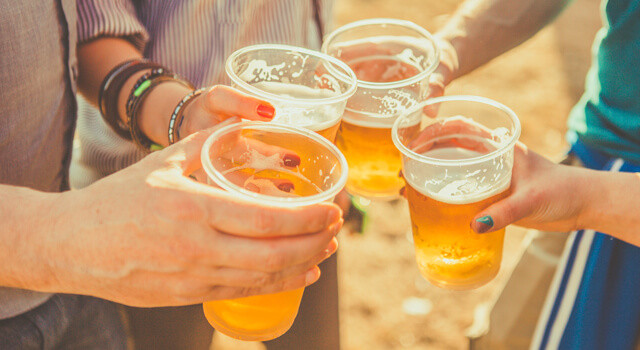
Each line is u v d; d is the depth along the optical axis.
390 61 0.98
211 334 1.26
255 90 0.83
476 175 0.82
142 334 1.22
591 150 1.13
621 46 1.03
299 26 1.19
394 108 0.91
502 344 1.33
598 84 1.10
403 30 0.97
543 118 2.56
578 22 3.30
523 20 1.10
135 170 0.75
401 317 1.75
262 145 0.78
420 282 1.86
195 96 0.93
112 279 0.76
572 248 1.13
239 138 0.78
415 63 0.98
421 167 0.83
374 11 3.24
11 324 0.95
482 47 1.10
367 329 1.71
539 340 1.17
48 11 0.90
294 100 0.82
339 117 0.86
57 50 0.93
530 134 2.46
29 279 0.78
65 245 0.75
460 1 3.40
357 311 1.76
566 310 1.14
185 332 1.22
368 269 1.88
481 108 0.90
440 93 1.02
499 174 0.83
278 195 0.79
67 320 1.00
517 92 2.71
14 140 0.90
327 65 0.88
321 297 1.23
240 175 0.79
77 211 0.75
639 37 1.00
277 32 1.16
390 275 1.87
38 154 0.93
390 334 1.71
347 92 0.84
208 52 1.11
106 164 1.16
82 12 1.00
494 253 0.88
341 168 0.76
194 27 1.09
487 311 1.48
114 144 1.14
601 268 1.10
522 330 1.30
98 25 1.00
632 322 1.10
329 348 1.27
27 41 0.87
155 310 1.20
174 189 0.73
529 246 1.28
